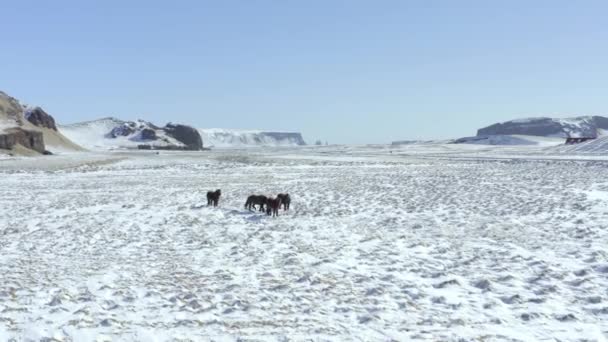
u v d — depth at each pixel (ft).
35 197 92.73
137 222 63.98
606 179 111.55
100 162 223.10
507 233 53.93
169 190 103.91
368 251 46.52
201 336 26.27
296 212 71.51
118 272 39.24
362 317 29.09
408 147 565.12
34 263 42.39
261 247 48.73
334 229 58.13
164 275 38.32
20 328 27.32
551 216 63.98
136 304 31.50
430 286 35.63
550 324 28.19
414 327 27.76
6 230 58.80
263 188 105.29
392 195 89.15
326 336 26.25
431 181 116.57
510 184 105.60
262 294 33.53
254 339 25.67
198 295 33.27
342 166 189.26
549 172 138.51
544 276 37.22
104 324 27.89
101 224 62.49
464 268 40.06
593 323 28.35
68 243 51.16
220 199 87.61
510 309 30.76
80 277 37.68
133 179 133.90
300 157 290.35
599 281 35.91
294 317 29.35
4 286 35.12
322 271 39.40
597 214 64.03
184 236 54.65
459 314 29.89
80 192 101.04
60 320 28.55
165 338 25.96
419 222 61.98
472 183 109.60
